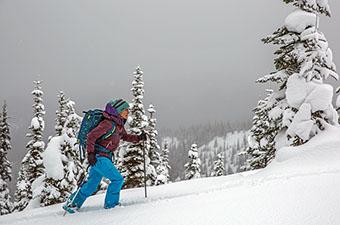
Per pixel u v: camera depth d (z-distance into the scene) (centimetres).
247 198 408
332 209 326
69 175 1703
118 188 536
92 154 514
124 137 591
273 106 1359
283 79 1310
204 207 397
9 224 514
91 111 543
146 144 2406
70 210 527
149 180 2406
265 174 637
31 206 1772
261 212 348
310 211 330
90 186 541
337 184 409
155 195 626
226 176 885
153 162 2567
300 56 1211
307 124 1023
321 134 835
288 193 402
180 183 832
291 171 585
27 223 500
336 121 1065
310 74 1120
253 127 2323
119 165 2392
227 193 462
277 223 314
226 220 341
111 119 530
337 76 1175
